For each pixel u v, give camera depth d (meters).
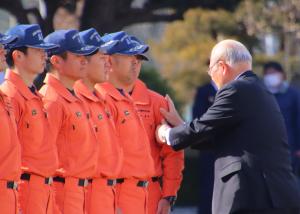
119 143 23.31
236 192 22.33
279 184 22.47
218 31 58.25
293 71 71.75
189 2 41.12
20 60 20.92
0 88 20.62
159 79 59.91
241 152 22.55
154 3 41.22
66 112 21.78
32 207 20.69
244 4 48.62
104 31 39.88
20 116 20.69
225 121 22.69
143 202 23.92
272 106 23.00
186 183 55.47
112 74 23.98
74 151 21.88
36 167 20.72
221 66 23.28
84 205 22.09
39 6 44.88
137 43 24.11
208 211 34.62
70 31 22.28
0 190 19.80
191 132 23.11
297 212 22.94
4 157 19.81
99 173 22.55
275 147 22.69
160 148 25.02
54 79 22.02
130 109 23.95
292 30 55.94
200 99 35.19
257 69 69.12
